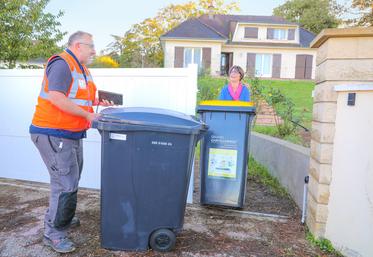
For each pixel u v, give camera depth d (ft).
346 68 9.88
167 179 9.61
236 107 12.78
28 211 12.89
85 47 9.69
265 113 33.45
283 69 99.04
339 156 10.10
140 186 9.61
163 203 9.69
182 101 14.25
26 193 15.20
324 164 10.36
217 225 11.99
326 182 10.37
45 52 37.45
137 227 9.77
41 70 16.43
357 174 9.76
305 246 10.50
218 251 9.99
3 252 9.74
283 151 16.97
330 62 10.04
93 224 11.69
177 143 9.51
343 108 9.95
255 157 23.38
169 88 14.35
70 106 8.92
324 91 10.23
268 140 20.18
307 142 22.17
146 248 9.87
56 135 9.39
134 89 14.70
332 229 10.33
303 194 13.01
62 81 8.91
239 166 13.02
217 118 13.05
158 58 114.52
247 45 98.22
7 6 34.35
